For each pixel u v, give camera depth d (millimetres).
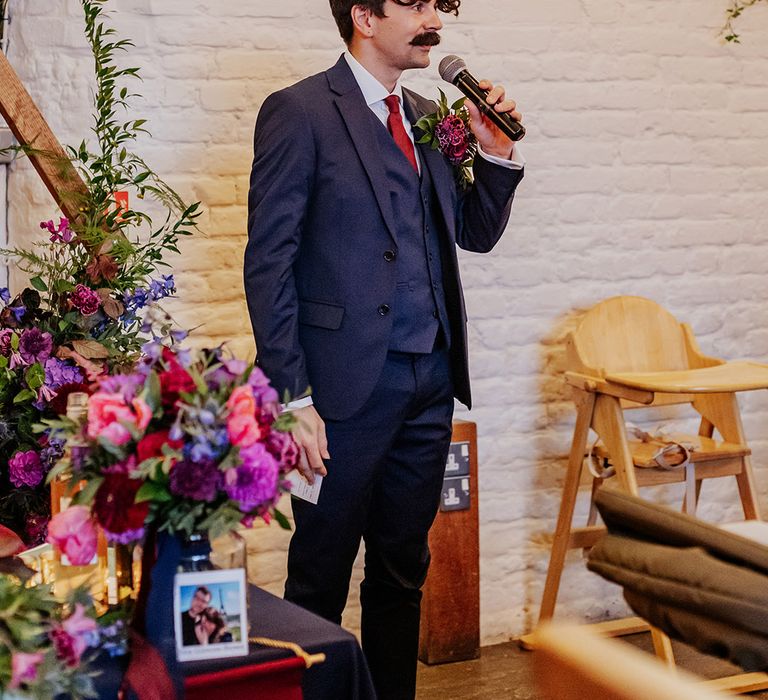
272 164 2379
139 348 2498
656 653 3051
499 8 3312
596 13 3424
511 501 3471
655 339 3383
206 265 3068
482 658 3340
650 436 3350
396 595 2652
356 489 2465
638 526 1219
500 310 3404
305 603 2512
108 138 2627
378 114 2518
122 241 2498
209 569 1484
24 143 2551
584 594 3564
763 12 3631
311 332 2424
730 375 3033
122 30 2932
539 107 3391
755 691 3117
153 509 1451
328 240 2410
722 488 3732
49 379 2311
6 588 1445
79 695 1370
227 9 3014
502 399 3430
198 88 3012
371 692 1622
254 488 1439
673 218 3588
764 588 1075
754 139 3660
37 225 2967
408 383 2477
